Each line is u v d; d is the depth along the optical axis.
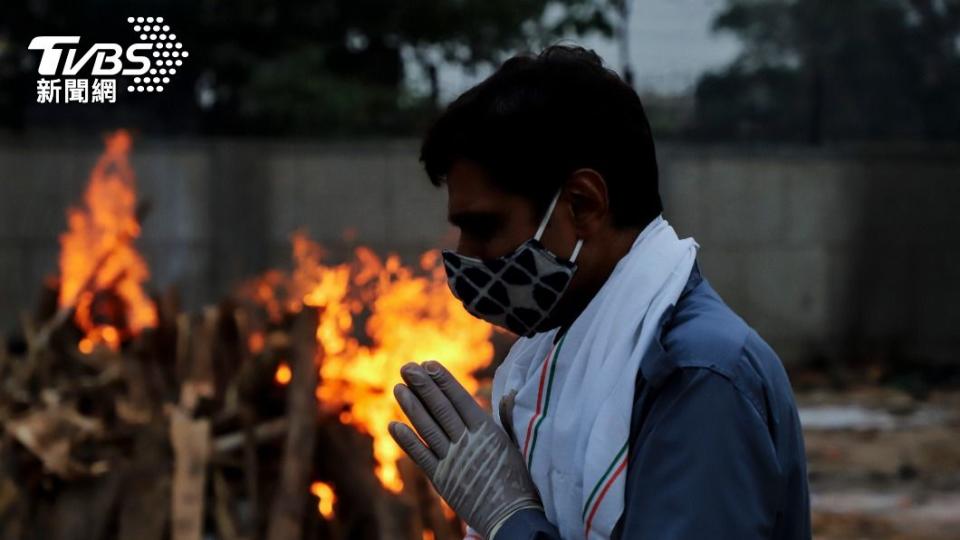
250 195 19.05
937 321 21.38
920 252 21.28
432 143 2.39
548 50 2.42
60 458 6.94
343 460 6.81
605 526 2.20
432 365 2.52
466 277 2.41
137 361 7.72
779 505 2.24
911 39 27.17
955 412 17.02
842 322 21.05
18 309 18.38
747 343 2.24
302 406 6.77
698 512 2.09
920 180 21.28
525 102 2.30
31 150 18.45
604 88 2.34
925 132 25.16
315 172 19.22
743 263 20.67
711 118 22.05
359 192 19.28
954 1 27.36
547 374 2.40
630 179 2.35
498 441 2.44
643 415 2.22
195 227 18.91
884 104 25.44
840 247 21.02
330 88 21.86
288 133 22.39
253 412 7.23
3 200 18.41
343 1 22.94
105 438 7.23
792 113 23.00
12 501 6.99
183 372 7.81
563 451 2.31
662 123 21.97
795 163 20.81
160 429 6.98
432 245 19.39
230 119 22.38
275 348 7.17
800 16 28.38
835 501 12.03
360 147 19.30
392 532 6.50
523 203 2.33
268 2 22.00
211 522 6.87
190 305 18.88
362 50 23.73
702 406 2.14
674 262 2.34
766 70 23.09
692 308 2.30
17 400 7.93
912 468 13.36
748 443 2.14
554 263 2.34
